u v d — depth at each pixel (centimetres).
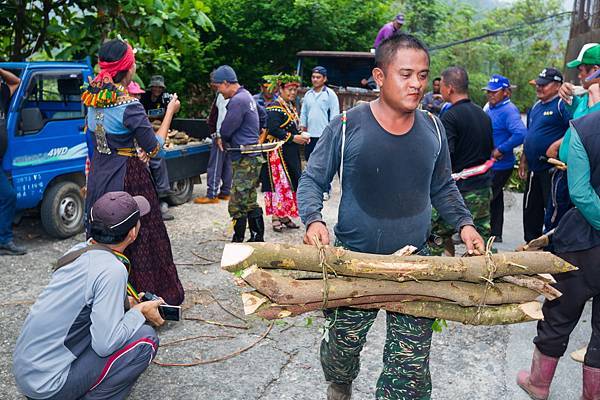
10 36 841
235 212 573
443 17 2212
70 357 257
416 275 212
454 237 646
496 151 600
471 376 357
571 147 279
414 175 236
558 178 461
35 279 509
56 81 644
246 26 1412
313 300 210
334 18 1427
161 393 331
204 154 816
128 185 374
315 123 858
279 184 652
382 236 242
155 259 392
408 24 2177
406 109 223
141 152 377
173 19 758
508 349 396
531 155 555
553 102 533
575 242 294
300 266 210
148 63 858
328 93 859
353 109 238
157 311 289
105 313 253
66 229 621
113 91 360
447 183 255
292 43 1452
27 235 638
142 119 364
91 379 261
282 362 369
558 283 304
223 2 1402
